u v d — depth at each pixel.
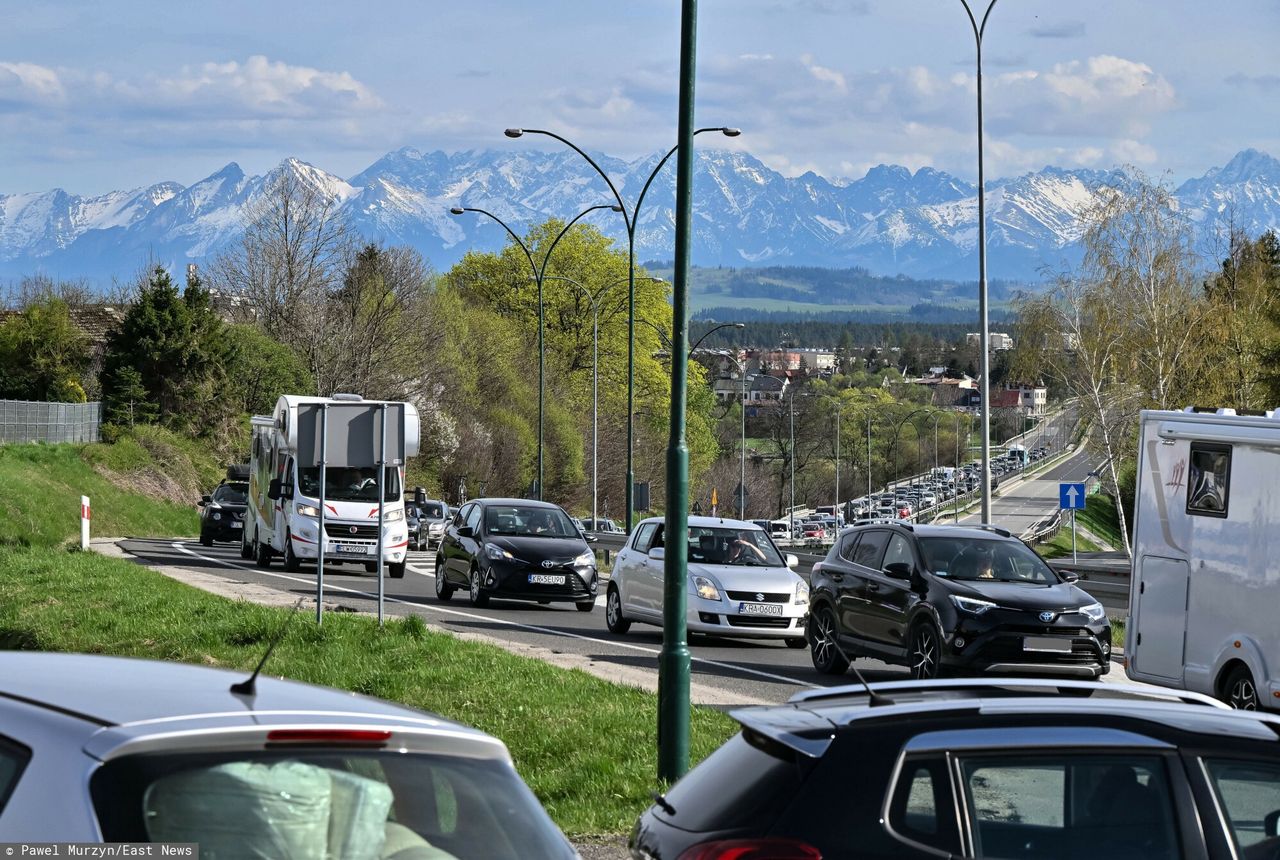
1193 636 21.97
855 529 27.61
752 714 7.27
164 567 47.53
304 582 44.50
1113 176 86.81
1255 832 6.79
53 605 31.38
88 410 91.94
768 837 6.43
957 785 6.61
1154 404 84.88
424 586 46.56
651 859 6.77
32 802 5.09
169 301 97.00
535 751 16.64
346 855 5.27
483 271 134.25
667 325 133.12
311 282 110.25
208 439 97.38
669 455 14.88
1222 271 105.06
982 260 48.66
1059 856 6.54
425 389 112.56
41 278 142.38
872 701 7.29
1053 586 25.02
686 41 14.99
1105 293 85.75
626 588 32.97
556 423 123.88
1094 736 6.84
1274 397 91.50
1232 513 21.36
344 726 5.55
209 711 5.54
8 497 67.12
